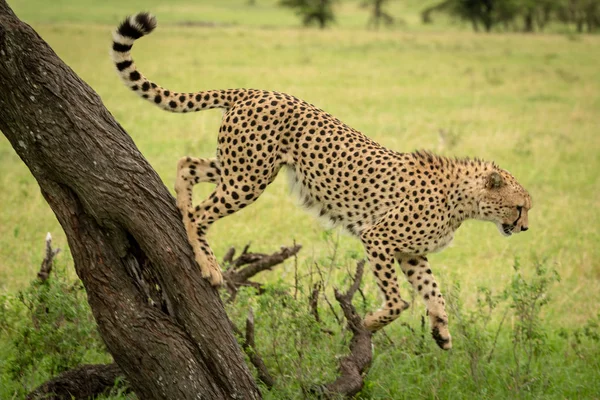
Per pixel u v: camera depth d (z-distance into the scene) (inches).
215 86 1413.6
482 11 3644.2
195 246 339.0
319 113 399.9
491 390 387.5
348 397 359.6
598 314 446.9
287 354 374.3
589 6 3725.4
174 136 1011.3
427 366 409.1
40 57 293.7
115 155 306.0
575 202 764.6
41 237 620.7
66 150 298.2
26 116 294.0
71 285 419.2
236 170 378.3
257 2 5910.4
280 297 386.0
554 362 415.5
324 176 397.4
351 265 535.5
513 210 418.0
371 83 1581.0
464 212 419.2
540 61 2124.8
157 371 313.3
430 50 2395.4
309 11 3595.0
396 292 398.3
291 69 1744.6
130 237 317.1
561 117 1233.4
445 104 1349.7
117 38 343.0
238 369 324.5
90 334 405.1
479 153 938.1
